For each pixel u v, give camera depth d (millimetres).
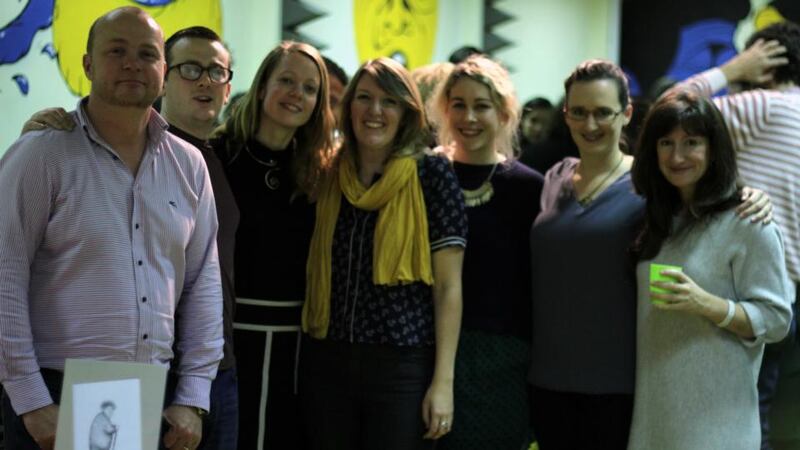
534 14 5348
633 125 3463
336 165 2469
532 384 2477
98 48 1776
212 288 2008
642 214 2309
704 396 2100
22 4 2850
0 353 1657
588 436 2359
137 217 1813
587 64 2443
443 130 2676
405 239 2311
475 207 2553
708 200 2129
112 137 1835
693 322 2123
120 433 1555
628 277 2314
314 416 2383
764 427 2607
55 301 1745
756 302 2072
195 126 2287
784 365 2801
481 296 2512
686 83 2703
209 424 2127
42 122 1794
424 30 4809
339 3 4285
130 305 1773
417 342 2316
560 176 2553
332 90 3127
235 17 3762
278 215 2428
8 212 1694
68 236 1736
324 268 2375
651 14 5664
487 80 2529
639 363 2227
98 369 1561
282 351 2434
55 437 1596
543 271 2436
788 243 2492
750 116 2525
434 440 2367
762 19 5426
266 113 2393
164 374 1587
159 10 3322
